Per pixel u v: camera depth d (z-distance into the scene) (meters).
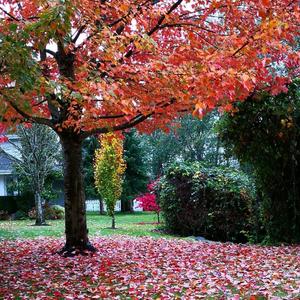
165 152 31.88
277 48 5.70
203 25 7.30
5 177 27.44
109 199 15.80
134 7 6.21
